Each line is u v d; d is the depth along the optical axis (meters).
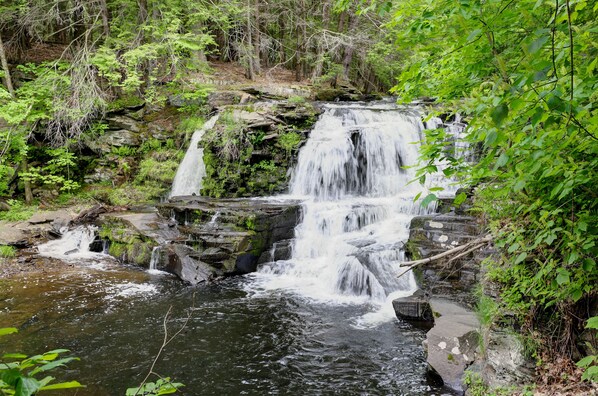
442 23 3.49
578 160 2.82
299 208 11.97
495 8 2.81
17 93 15.09
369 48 21.61
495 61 3.28
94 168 16.02
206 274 10.24
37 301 8.75
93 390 5.84
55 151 14.99
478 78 3.72
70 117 15.10
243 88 18.31
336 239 11.02
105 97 16.67
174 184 15.33
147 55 15.18
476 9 2.55
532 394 4.36
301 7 21.48
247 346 7.13
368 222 11.74
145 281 10.12
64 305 8.61
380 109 15.95
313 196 13.88
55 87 14.38
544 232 3.45
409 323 8.00
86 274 10.45
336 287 9.73
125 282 10.02
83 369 6.37
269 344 7.21
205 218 11.75
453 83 4.47
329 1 20.23
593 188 3.13
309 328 7.80
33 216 13.30
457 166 3.78
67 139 14.91
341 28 21.30
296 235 11.79
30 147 15.37
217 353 6.90
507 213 4.62
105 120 16.59
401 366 6.49
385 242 10.25
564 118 2.25
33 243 12.19
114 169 15.98
